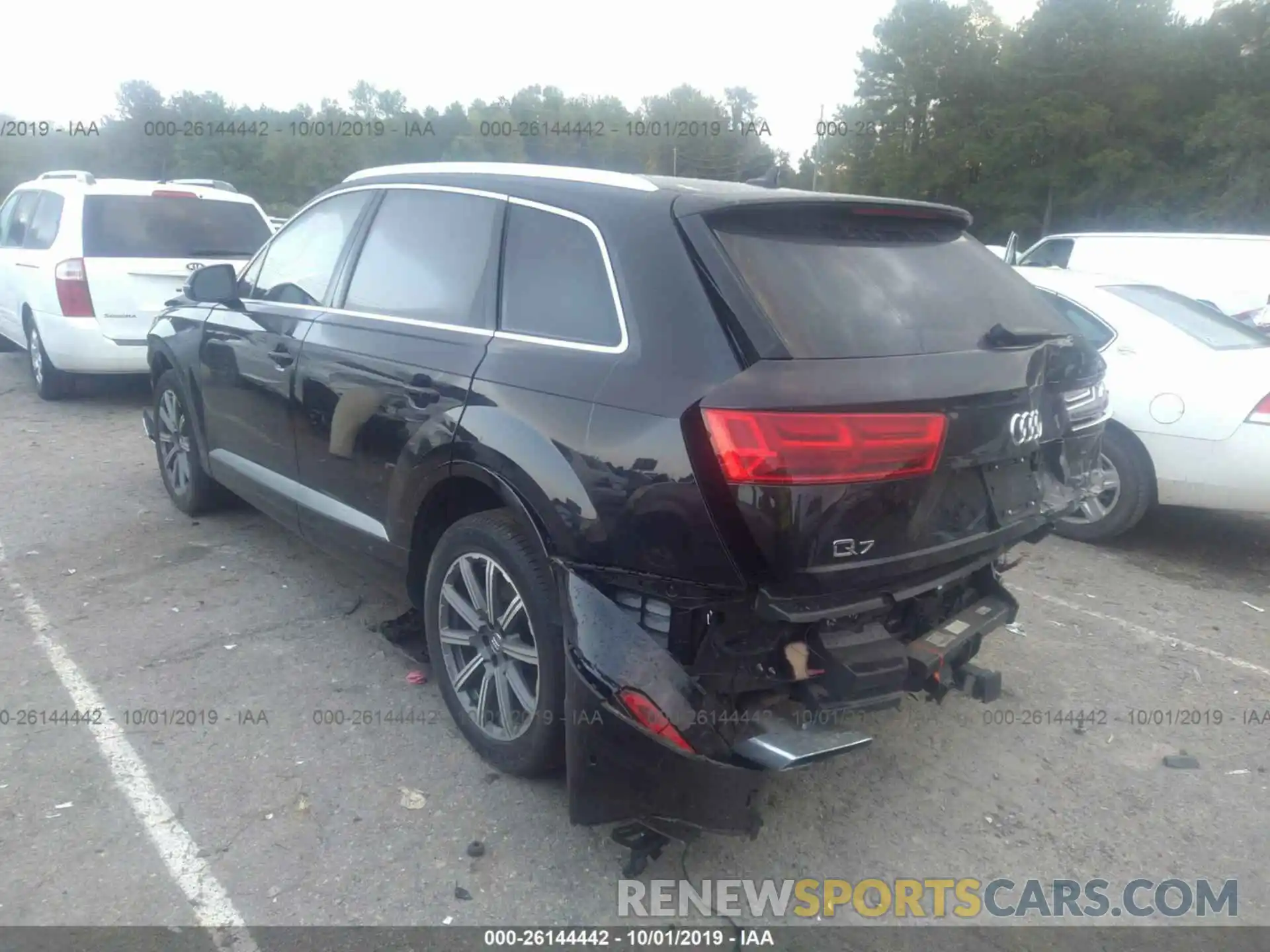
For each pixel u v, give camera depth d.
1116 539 6.48
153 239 8.34
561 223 3.33
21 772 3.39
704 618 2.78
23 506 6.09
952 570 3.12
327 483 4.18
